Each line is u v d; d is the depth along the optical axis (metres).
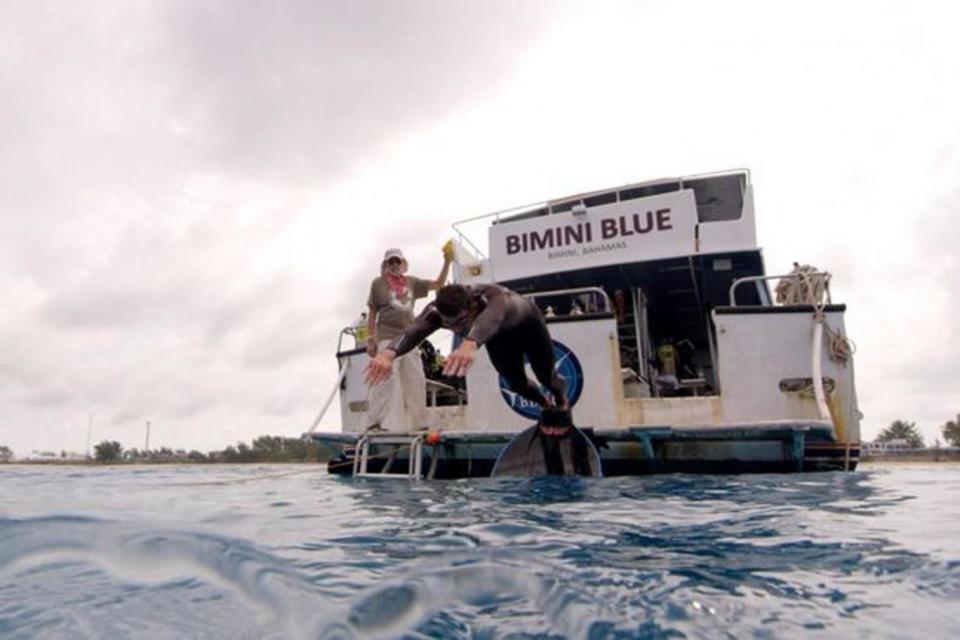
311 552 2.10
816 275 5.57
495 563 1.91
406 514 3.07
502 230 7.91
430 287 7.05
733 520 2.75
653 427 5.34
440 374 7.71
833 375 5.34
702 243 6.94
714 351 7.29
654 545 2.20
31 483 5.43
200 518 2.74
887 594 1.62
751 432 5.11
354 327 7.46
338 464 6.86
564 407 5.20
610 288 8.35
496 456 6.01
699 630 1.37
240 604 1.52
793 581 1.73
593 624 1.41
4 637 1.33
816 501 3.45
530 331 4.32
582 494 3.85
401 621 1.41
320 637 1.31
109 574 1.76
